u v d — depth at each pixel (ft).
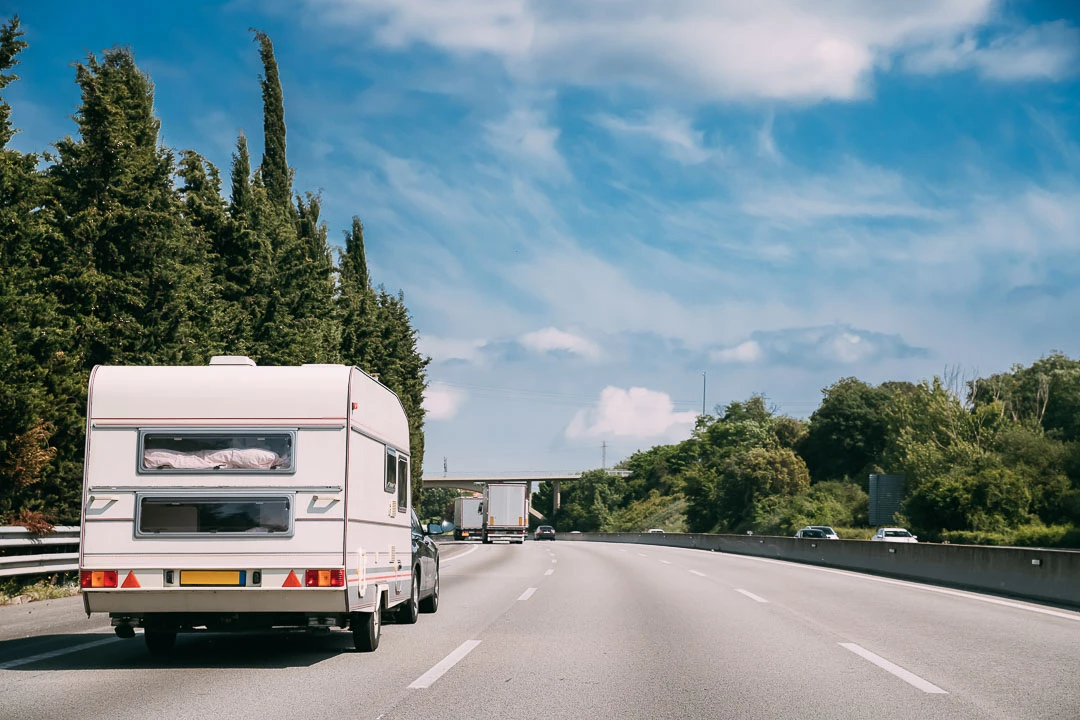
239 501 33.30
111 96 81.61
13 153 68.08
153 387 33.76
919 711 24.81
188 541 33.14
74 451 70.33
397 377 172.55
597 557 129.59
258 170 121.39
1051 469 226.38
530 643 38.58
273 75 145.79
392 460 40.01
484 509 216.74
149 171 82.28
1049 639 40.16
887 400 348.79
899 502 237.86
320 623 33.99
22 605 53.62
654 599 60.23
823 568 102.37
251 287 111.34
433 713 24.41
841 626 45.03
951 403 261.65
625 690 27.78
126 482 33.40
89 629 42.86
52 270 75.82
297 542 33.12
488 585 73.15
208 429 33.58
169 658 34.73
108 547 33.19
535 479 542.98
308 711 24.62
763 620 47.62
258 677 30.27
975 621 47.42
